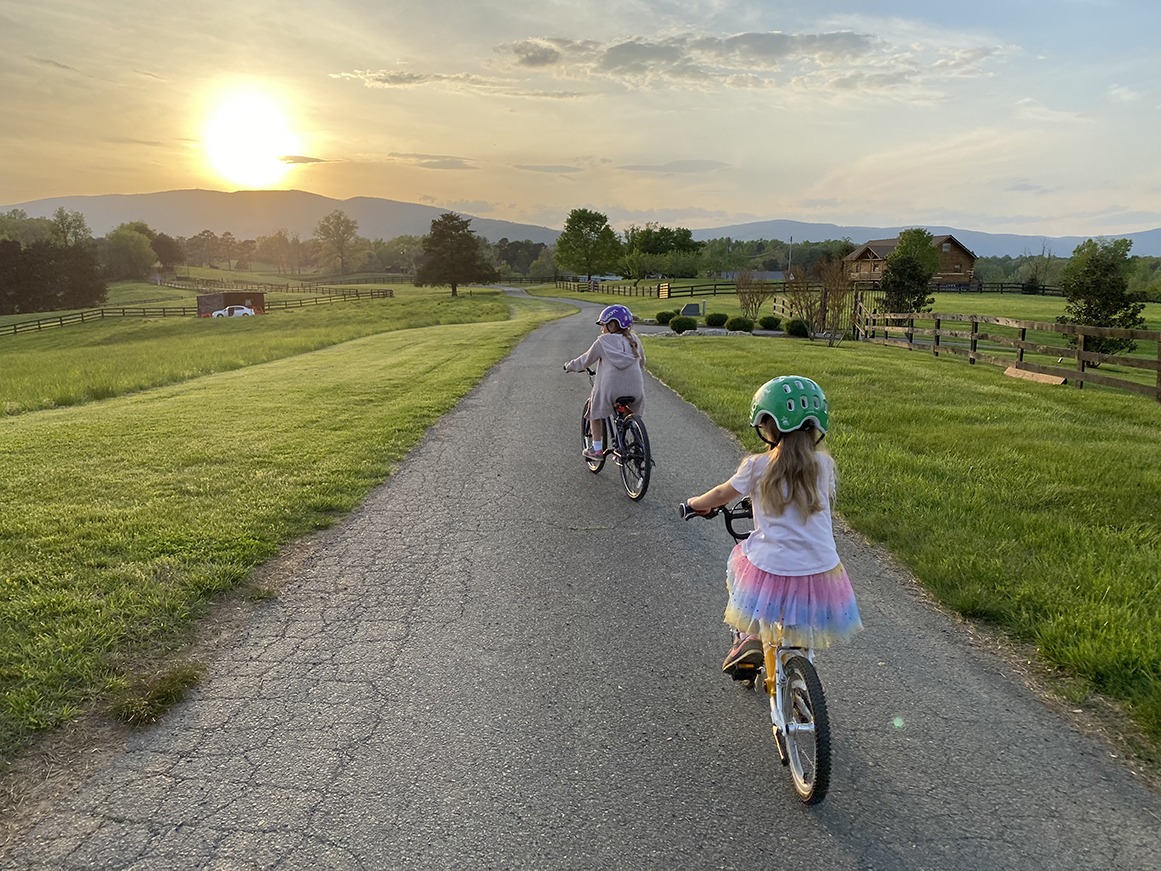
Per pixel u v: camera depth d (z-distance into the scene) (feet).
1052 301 189.37
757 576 10.58
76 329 229.66
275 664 14.33
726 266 415.03
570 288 338.75
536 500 24.77
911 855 9.44
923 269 118.52
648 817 10.15
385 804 10.42
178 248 598.75
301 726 12.31
